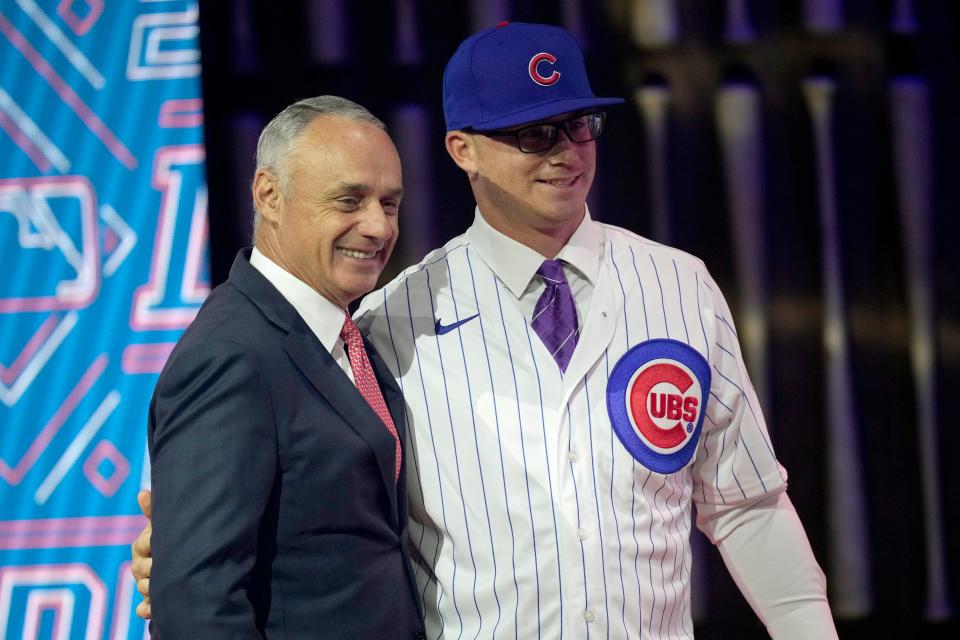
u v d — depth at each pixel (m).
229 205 10.07
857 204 10.05
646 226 10.07
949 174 10.02
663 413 6.31
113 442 10.11
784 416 10.15
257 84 10.05
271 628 5.38
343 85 10.05
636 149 10.06
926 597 10.14
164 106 10.25
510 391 6.29
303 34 10.04
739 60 10.04
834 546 10.18
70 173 10.24
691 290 6.65
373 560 5.62
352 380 5.95
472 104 6.34
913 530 10.15
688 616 6.57
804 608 6.79
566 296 6.48
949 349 10.09
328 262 5.70
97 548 10.09
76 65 10.30
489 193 6.40
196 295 10.14
